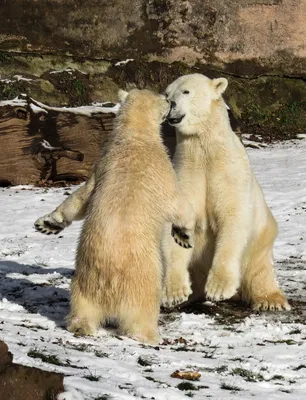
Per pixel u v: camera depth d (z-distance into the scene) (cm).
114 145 990
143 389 752
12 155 2603
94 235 952
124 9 3609
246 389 819
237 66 3697
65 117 2658
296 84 3734
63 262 1578
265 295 1254
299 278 1493
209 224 1184
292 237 1900
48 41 3572
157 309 976
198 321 1144
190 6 3634
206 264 1210
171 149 2538
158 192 961
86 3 3584
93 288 960
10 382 665
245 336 1071
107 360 848
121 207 948
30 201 2358
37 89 3466
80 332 970
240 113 3656
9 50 3544
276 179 2622
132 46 3631
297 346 1017
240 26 3672
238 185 1162
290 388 838
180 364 887
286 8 3672
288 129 3644
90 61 3600
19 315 1065
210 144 1173
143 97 1011
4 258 1616
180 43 3650
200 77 1208
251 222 1170
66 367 795
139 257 944
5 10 3544
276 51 3706
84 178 2675
